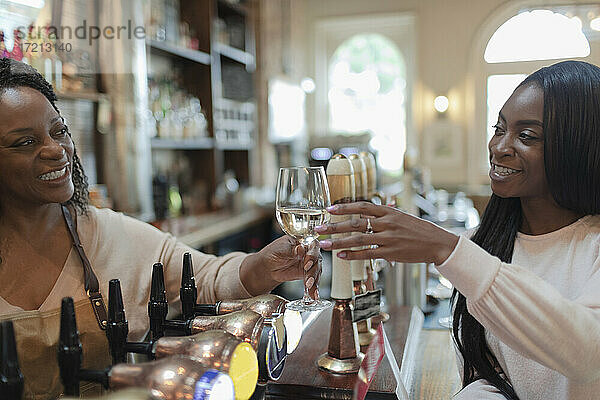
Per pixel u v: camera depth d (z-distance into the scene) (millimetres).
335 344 969
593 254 843
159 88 3393
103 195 2443
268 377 732
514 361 898
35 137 836
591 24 1539
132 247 1065
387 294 1434
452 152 6301
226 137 4297
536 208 913
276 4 5438
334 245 714
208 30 3842
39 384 827
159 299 807
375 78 6609
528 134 842
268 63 5195
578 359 690
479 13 6020
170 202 3441
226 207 4098
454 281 715
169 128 3312
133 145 2662
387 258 719
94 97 2342
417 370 1085
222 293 1032
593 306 750
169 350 650
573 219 897
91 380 608
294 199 868
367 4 6488
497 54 4988
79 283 943
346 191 998
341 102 6742
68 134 918
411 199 1721
